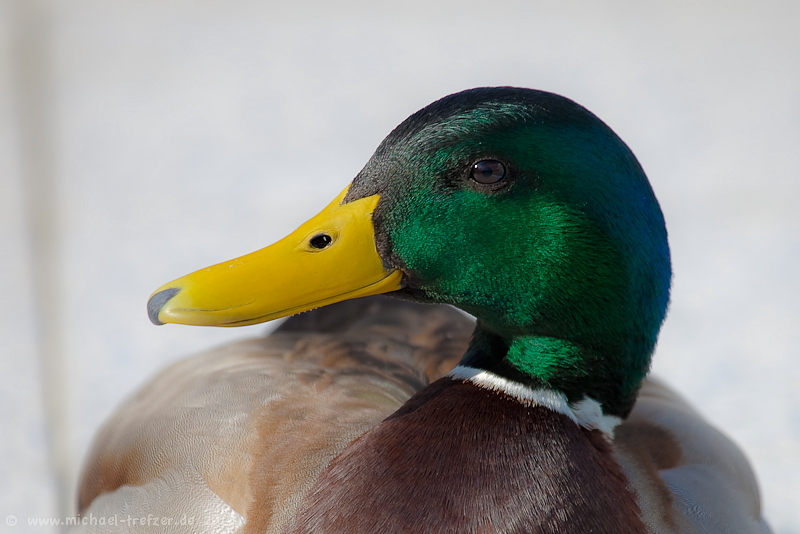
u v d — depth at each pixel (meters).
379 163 3.84
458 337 5.35
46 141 11.94
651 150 11.63
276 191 10.53
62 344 7.73
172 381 5.23
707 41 15.73
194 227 9.72
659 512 4.18
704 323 8.09
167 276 8.74
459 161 3.72
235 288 3.66
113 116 12.82
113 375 7.32
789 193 10.52
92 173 11.09
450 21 16.97
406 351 5.13
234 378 4.81
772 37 15.92
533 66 14.37
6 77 13.82
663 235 3.95
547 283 3.79
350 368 4.89
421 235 3.78
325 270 3.74
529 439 3.69
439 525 3.48
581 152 3.72
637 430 4.70
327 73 14.45
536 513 3.52
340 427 4.26
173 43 15.82
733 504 4.55
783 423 6.67
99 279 8.74
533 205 3.74
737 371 7.36
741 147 11.76
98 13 16.89
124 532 4.30
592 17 17.12
